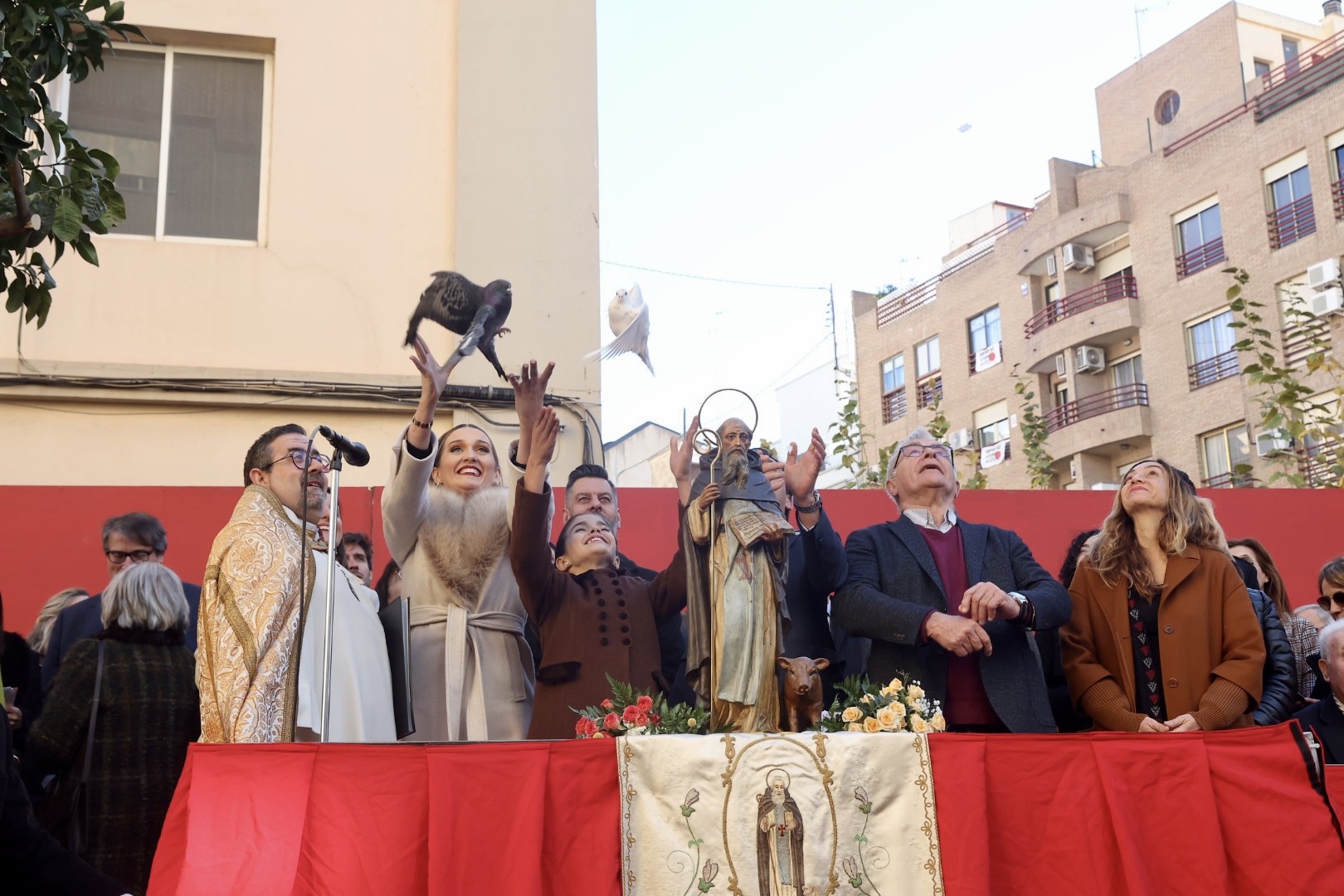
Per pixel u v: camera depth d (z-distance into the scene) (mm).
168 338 8625
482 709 5266
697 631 4961
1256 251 27703
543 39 9609
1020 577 5340
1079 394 31000
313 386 8617
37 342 8414
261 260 8883
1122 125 34375
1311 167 26797
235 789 3916
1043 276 32938
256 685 4434
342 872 3877
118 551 6117
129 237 8805
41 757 4484
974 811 4191
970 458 16281
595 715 4613
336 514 4496
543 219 9266
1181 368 29109
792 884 4094
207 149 9141
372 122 9305
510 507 5660
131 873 4414
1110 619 5172
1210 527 5230
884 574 5316
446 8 9625
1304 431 13570
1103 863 4203
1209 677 4961
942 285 35719
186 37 9219
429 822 3936
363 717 4727
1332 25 33250
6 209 5398
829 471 27625
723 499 5039
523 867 3945
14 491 7660
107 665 4590
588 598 5379
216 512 7875
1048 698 5301
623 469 21484
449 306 6320
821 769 4215
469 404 8750
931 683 5078
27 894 3010
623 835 4102
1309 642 5980
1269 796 4293
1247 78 32000
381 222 9133
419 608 5449
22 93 5074
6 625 7449
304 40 9344
